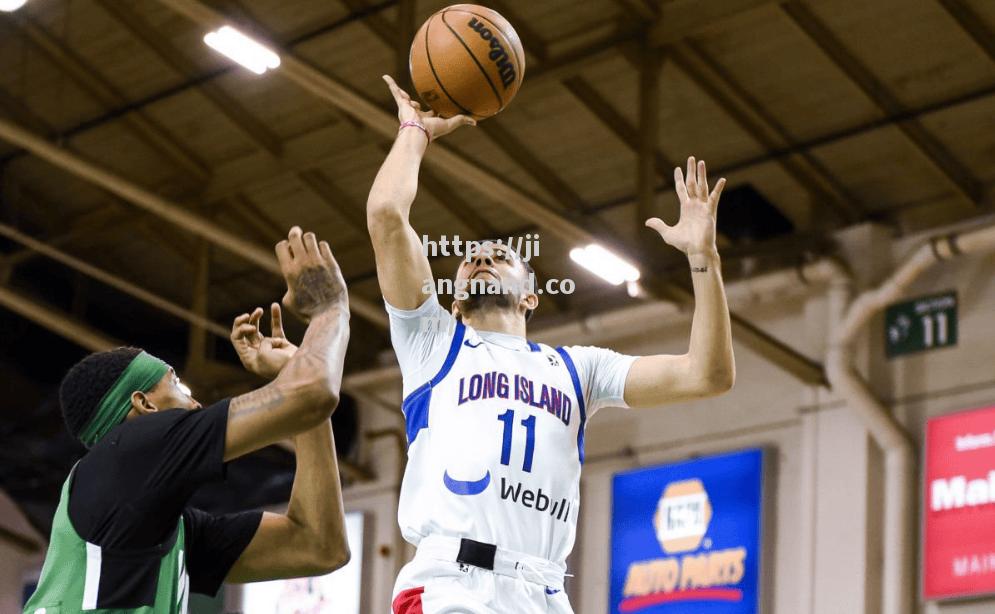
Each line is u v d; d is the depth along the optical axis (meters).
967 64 19.02
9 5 15.60
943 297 20.91
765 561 21.58
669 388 6.24
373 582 26.14
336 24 20.91
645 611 22.67
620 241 19.09
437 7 20.36
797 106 20.38
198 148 24.09
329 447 6.25
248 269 26.19
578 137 21.70
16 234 22.62
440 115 6.82
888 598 20.03
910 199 21.41
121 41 22.53
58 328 23.78
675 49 19.91
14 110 24.27
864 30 18.92
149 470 5.31
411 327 6.14
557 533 5.97
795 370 21.06
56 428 26.20
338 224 24.84
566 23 20.08
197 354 25.69
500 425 5.96
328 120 22.62
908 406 20.89
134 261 26.48
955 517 19.83
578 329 24.17
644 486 23.30
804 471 21.42
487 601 5.74
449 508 5.87
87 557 5.28
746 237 22.41
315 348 5.46
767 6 18.34
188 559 5.99
